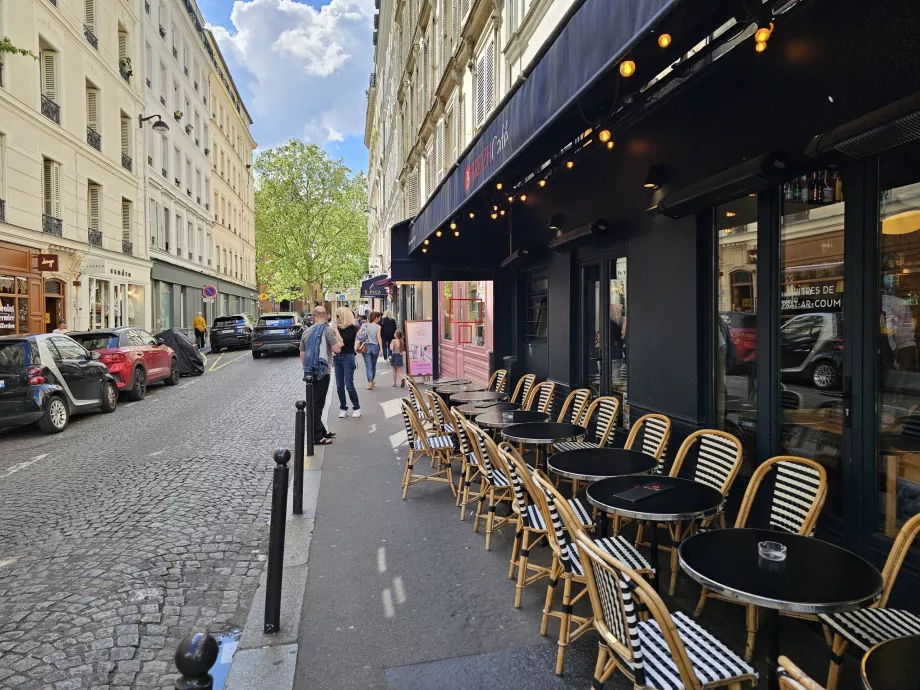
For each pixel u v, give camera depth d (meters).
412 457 5.84
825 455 3.83
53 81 17.67
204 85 35.38
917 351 3.23
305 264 43.78
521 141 3.99
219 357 24.27
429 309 20.78
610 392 7.05
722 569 2.59
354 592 3.86
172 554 4.52
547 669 3.02
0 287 14.79
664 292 5.46
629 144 5.44
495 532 4.91
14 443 8.73
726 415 4.89
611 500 3.52
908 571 3.15
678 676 2.29
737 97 4.04
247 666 3.03
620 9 2.67
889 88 3.05
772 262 4.21
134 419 10.55
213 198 37.62
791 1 3.08
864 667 1.96
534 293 9.80
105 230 20.72
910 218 3.20
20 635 3.40
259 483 6.38
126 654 3.21
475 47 12.48
